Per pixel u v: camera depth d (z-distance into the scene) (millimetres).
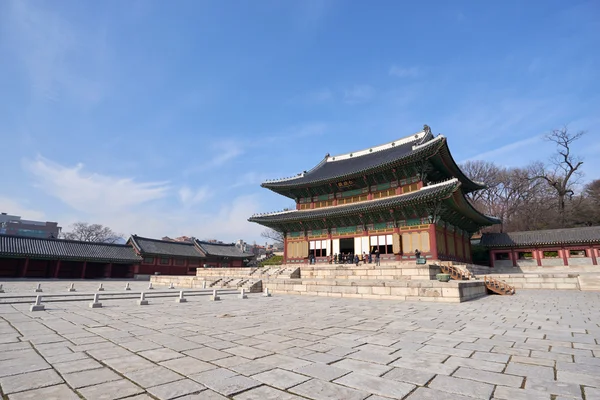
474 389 5457
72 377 5895
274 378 5926
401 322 12414
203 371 6301
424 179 38500
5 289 30203
